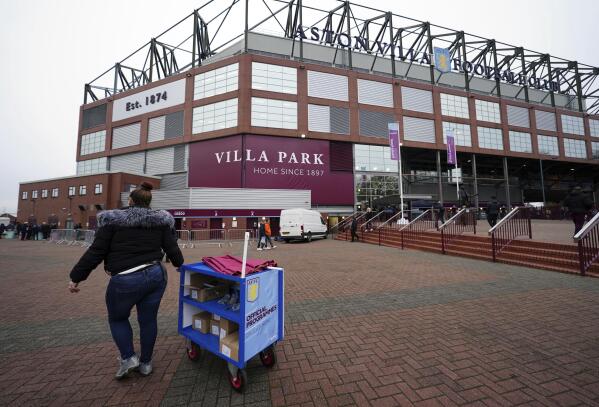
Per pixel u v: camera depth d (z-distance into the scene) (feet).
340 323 12.33
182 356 9.45
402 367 8.51
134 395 7.20
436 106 109.19
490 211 42.22
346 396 7.11
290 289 18.79
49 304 16.12
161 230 8.45
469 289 17.79
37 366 8.82
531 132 124.47
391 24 107.24
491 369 8.30
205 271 8.58
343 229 78.59
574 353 9.18
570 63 136.46
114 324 7.80
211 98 95.14
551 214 67.41
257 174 89.56
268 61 93.45
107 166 114.42
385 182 102.73
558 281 19.25
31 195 113.09
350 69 102.83
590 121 137.28
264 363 8.68
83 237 61.05
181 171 98.68
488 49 121.39
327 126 96.84
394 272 24.18
